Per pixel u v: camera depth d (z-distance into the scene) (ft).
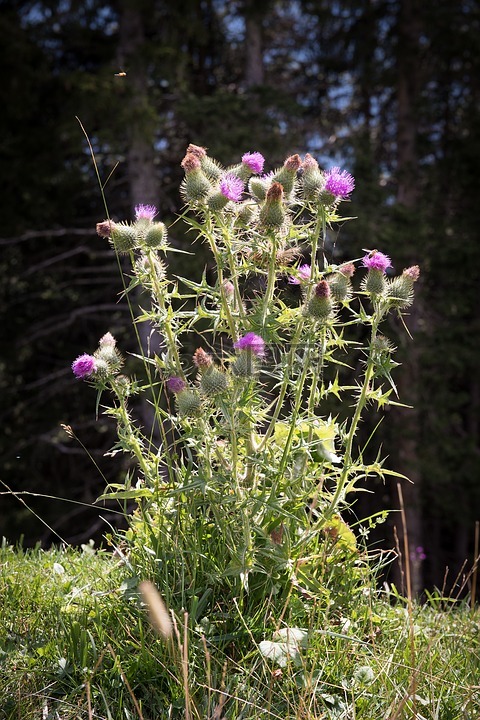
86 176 45.47
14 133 44.65
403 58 47.80
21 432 46.29
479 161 47.03
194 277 35.24
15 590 10.78
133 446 10.19
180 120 45.21
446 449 42.52
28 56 42.14
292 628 9.00
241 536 9.76
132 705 8.49
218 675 8.63
